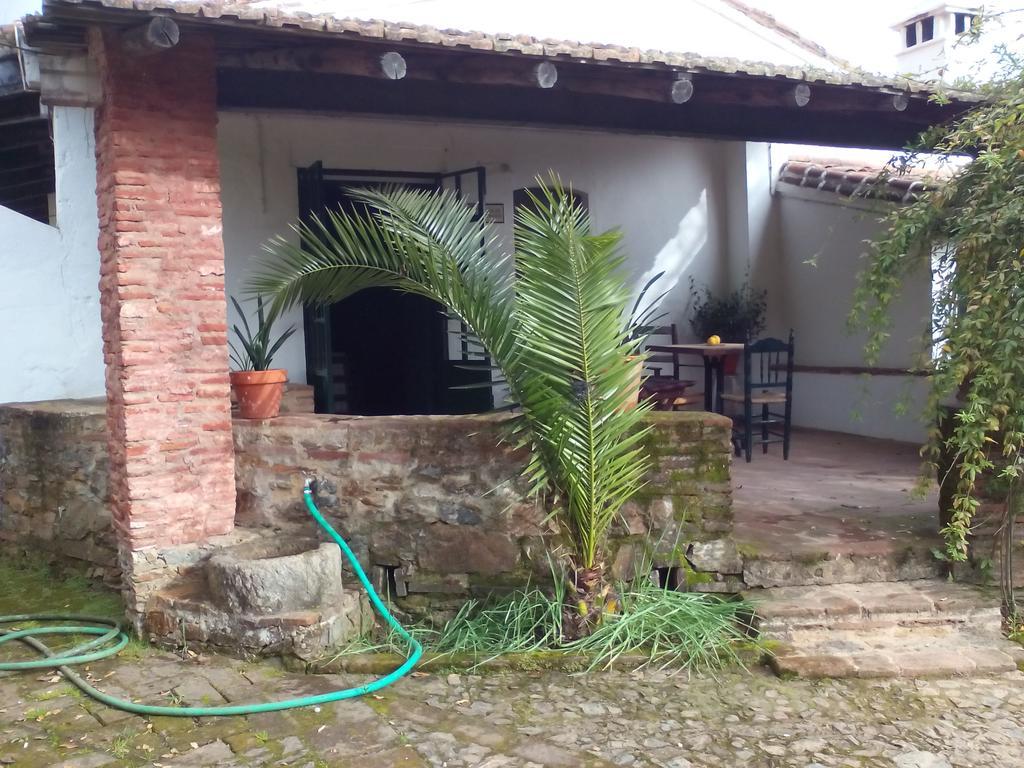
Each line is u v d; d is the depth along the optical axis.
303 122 7.55
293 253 4.66
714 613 4.71
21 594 5.64
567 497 4.50
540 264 4.10
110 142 4.56
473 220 7.69
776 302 9.77
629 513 4.88
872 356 5.14
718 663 4.40
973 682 4.22
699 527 4.91
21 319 6.65
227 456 4.99
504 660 4.39
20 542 6.23
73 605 5.41
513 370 4.37
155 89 4.61
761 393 8.46
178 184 4.71
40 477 6.04
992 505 5.00
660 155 9.30
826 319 9.30
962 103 5.74
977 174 4.84
